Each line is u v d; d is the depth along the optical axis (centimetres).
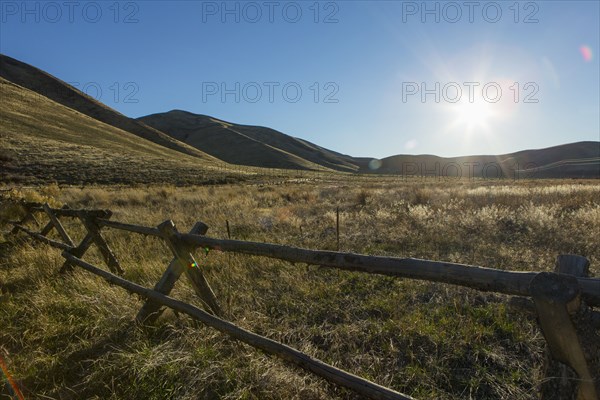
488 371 304
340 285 477
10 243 729
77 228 919
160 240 717
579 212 912
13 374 296
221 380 280
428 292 453
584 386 140
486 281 172
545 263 553
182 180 3750
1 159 3462
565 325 137
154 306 372
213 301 374
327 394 269
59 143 4966
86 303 408
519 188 1792
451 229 806
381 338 352
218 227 965
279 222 1005
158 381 281
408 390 284
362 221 996
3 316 386
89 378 287
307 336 359
